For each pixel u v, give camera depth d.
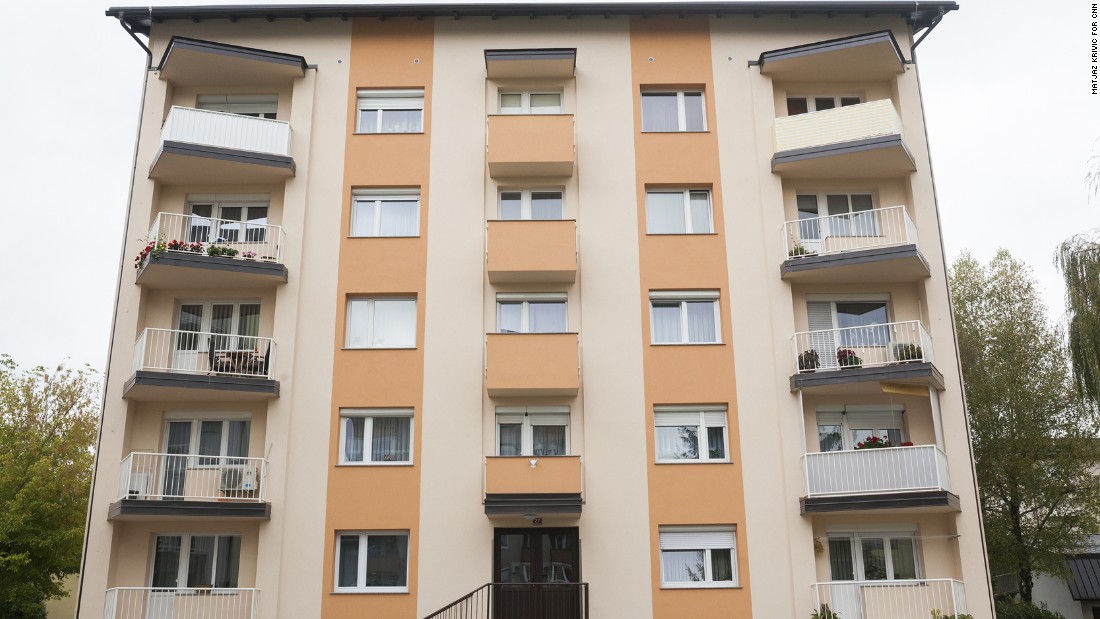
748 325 19.62
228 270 19.22
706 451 18.92
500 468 17.88
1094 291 16.92
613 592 17.86
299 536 18.17
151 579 18.41
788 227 20.42
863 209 21.14
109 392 18.95
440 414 18.97
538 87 21.59
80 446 28.41
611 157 20.88
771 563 17.98
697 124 21.52
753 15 21.83
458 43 21.77
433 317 19.66
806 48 20.61
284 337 19.42
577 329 19.66
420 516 18.31
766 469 18.61
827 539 18.70
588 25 21.89
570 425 19.05
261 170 20.33
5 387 28.75
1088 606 28.53
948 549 18.30
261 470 18.38
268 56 20.66
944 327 19.61
